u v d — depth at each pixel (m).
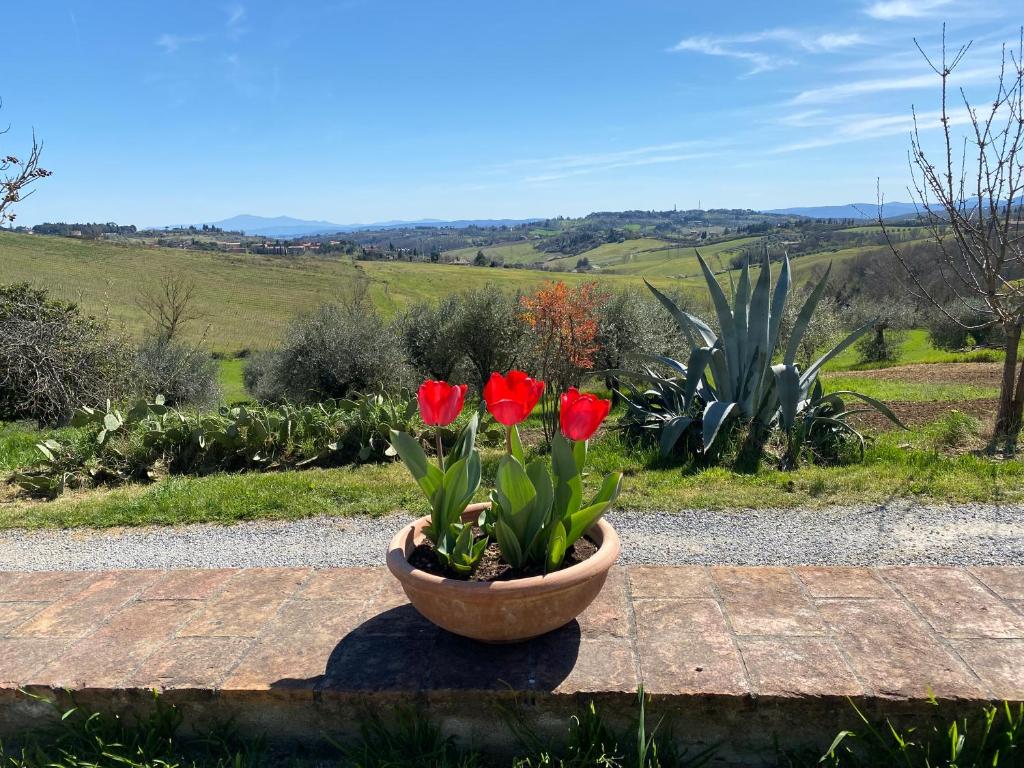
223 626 2.75
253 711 2.31
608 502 2.33
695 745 2.18
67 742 2.35
